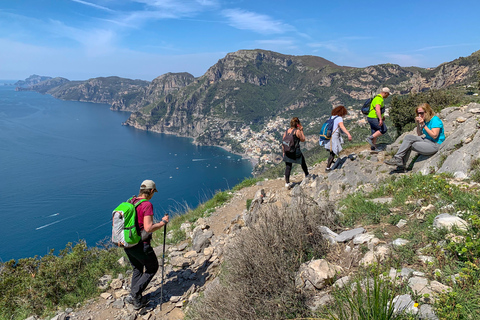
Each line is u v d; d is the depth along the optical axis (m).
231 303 3.03
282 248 3.48
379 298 2.12
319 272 2.97
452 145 5.15
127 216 4.34
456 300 2.06
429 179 4.51
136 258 4.47
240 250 3.54
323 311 2.58
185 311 4.24
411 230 3.37
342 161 8.02
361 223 4.16
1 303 5.02
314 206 4.38
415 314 2.09
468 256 2.47
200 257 5.80
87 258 5.94
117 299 4.88
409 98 21.69
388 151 7.05
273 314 2.82
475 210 3.11
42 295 4.94
